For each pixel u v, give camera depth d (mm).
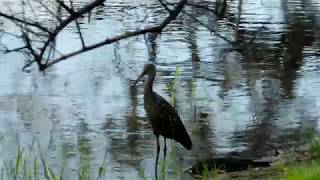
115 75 18656
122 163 12703
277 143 13820
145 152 13344
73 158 12844
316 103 16656
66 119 15227
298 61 20688
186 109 16047
